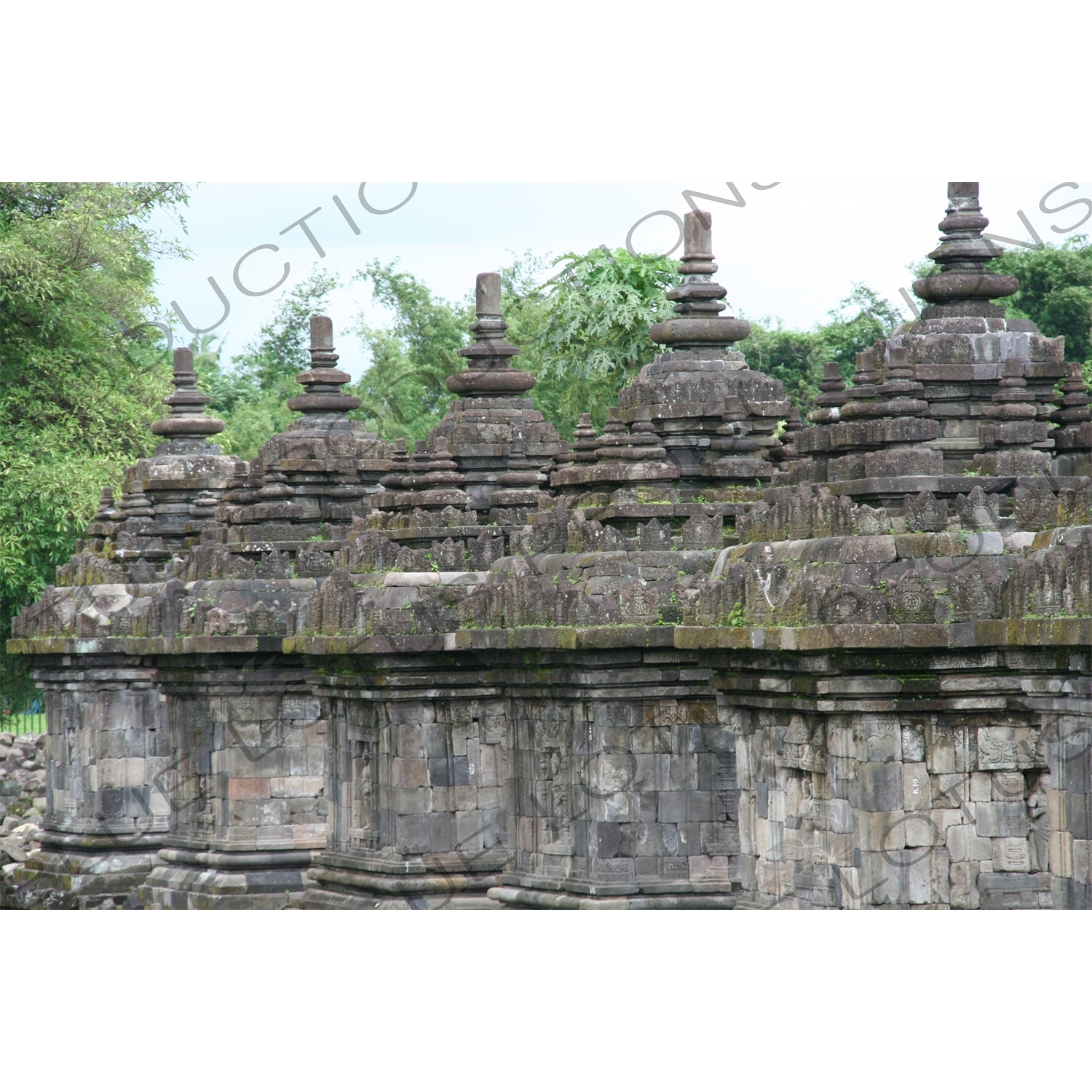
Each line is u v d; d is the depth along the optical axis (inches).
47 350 1679.4
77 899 1321.4
